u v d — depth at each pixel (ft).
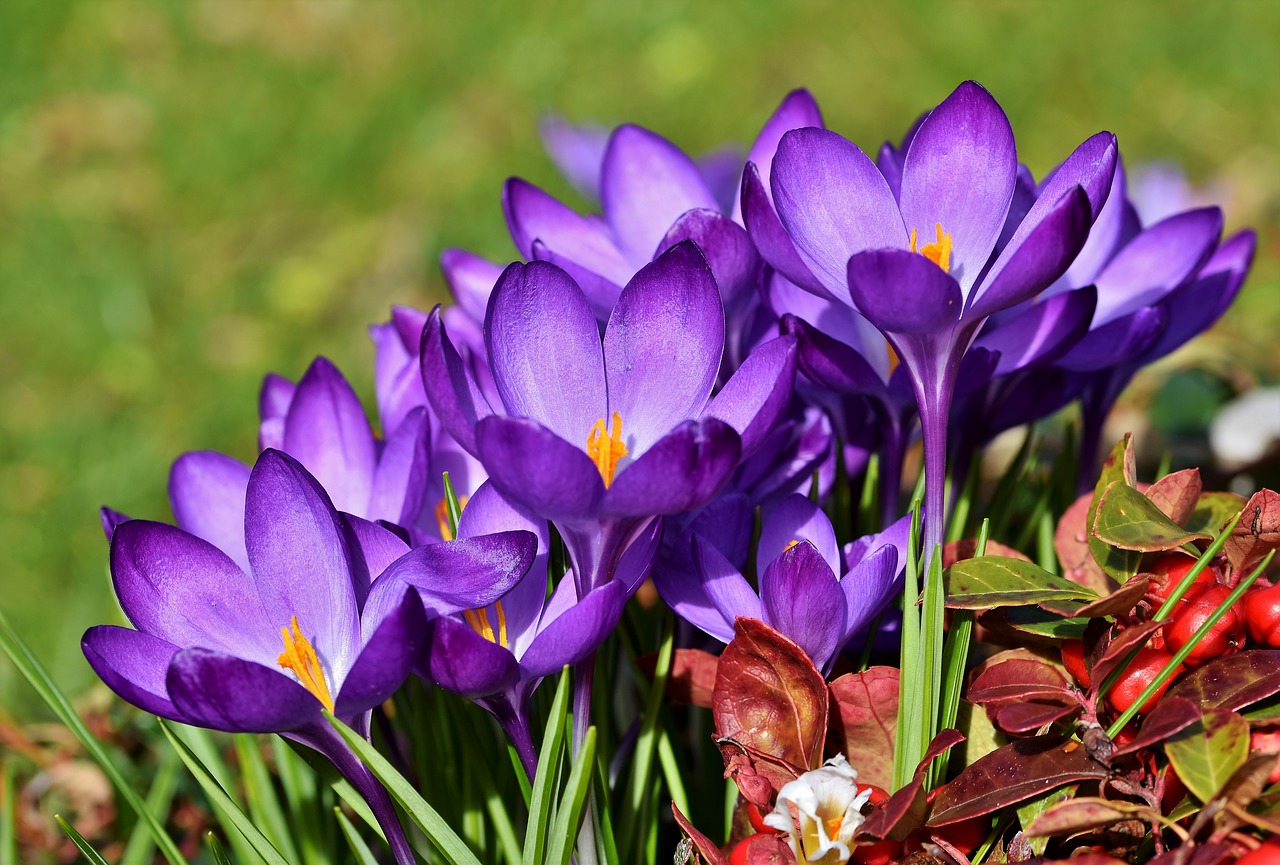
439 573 1.86
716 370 1.89
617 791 2.03
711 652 2.02
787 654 1.89
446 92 5.83
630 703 2.06
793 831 1.86
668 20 6.16
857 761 1.93
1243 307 3.79
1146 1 5.85
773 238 1.90
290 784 2.06
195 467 2.01
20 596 3.73
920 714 1.89
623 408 1.90
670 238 1.95
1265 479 2.47
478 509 1.92
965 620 1.92
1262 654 1.87
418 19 6.32
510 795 2.02
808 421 2.02
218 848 1.94
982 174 1.91
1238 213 4.51
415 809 1.86
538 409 1.90
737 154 2.27
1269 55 5.36
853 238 1.91
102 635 1.85
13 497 4.12
